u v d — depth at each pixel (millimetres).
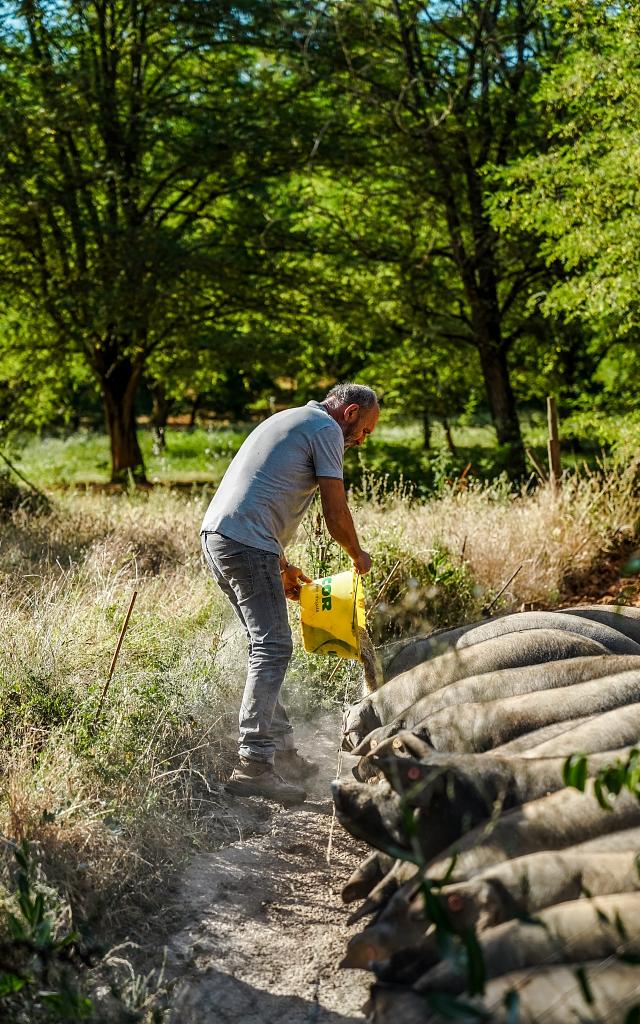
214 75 17766
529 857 2369
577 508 8531
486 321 17484
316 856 3930
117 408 19734
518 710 3314
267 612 4363
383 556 6559
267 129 16734
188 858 3807
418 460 15297
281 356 18000
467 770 2801
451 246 17109
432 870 2576
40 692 4484
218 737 4719
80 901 3334
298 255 18781
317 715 5387
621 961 1911
